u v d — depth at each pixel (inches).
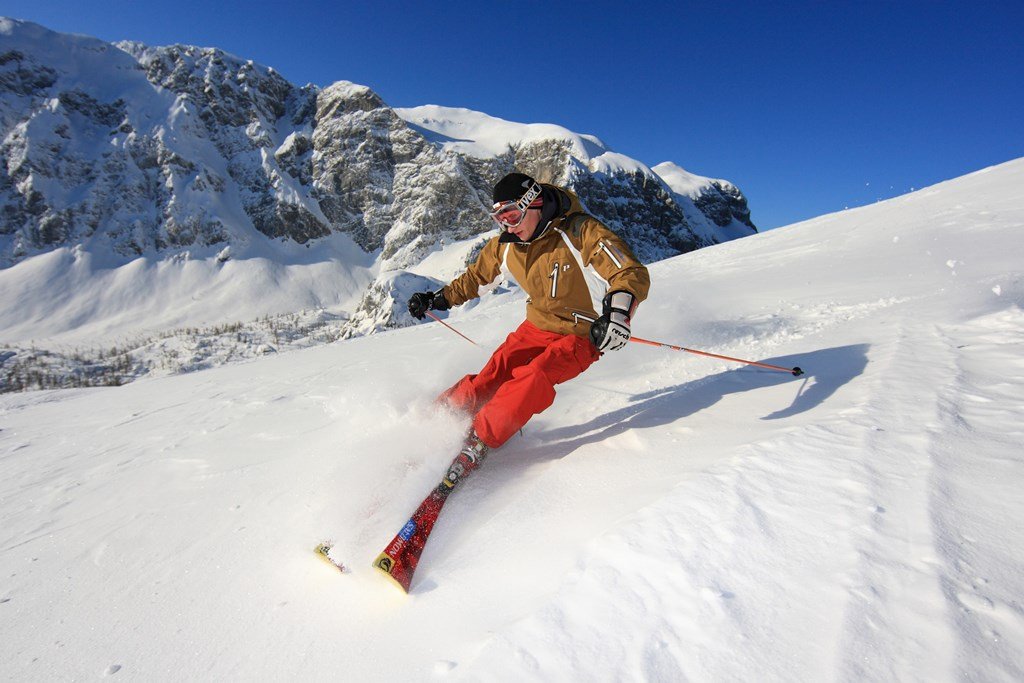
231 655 60.2
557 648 43.7
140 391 385.7
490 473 91.8
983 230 330.6
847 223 563.5
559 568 57.2
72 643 67.8
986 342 104.1
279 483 103.8
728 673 38.3
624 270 92.0
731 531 52.7
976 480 53.4
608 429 102.4
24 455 207.2
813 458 63.8
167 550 87.2
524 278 107.0
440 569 67.0
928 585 41.4
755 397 100.7
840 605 41.6
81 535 100.9
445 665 47.3
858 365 106.7
